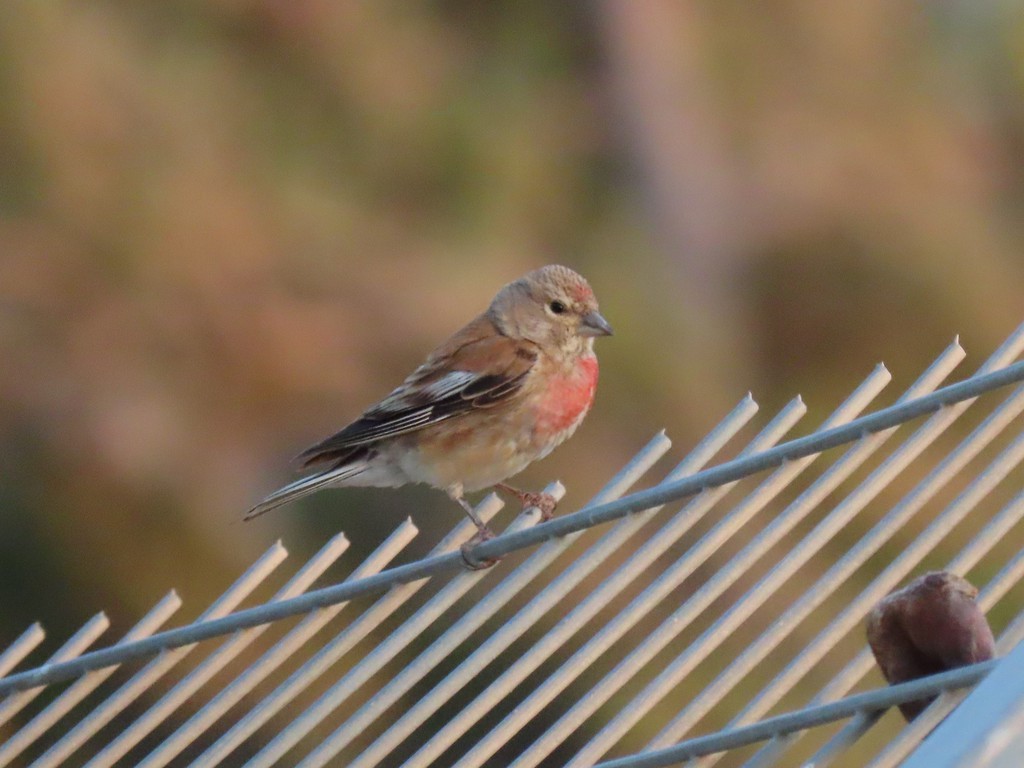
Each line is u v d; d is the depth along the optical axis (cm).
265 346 1512
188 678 600
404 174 1653
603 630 557
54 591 1486
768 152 1833
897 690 465
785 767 1000
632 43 1823
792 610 540
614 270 1738
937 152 1858
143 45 1576
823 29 1886
